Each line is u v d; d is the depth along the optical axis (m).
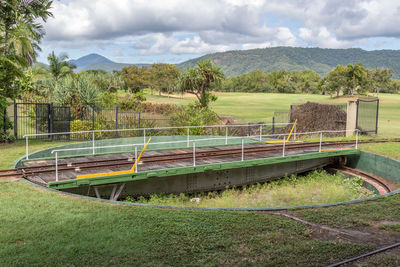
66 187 10.20
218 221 7.05
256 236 6.34
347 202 9.12
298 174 16.97
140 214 7.34
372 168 16.14
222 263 5.26
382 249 5.87
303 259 5.46
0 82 17.73
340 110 24.48
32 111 24.14
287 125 25.36
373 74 117.19
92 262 5.16
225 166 13.26
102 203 8.12
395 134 23.20
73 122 20.97
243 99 89.38
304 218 7.56
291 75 151.12
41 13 22.59
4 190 8.97
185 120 24.22
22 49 21.02
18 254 5.35
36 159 13.08
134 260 5.27
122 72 101.00
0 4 21.09
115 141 18.56
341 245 6.02
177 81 31.27
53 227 6.48
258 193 13.71
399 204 8.88
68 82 24.38
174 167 12.51
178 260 5.31
